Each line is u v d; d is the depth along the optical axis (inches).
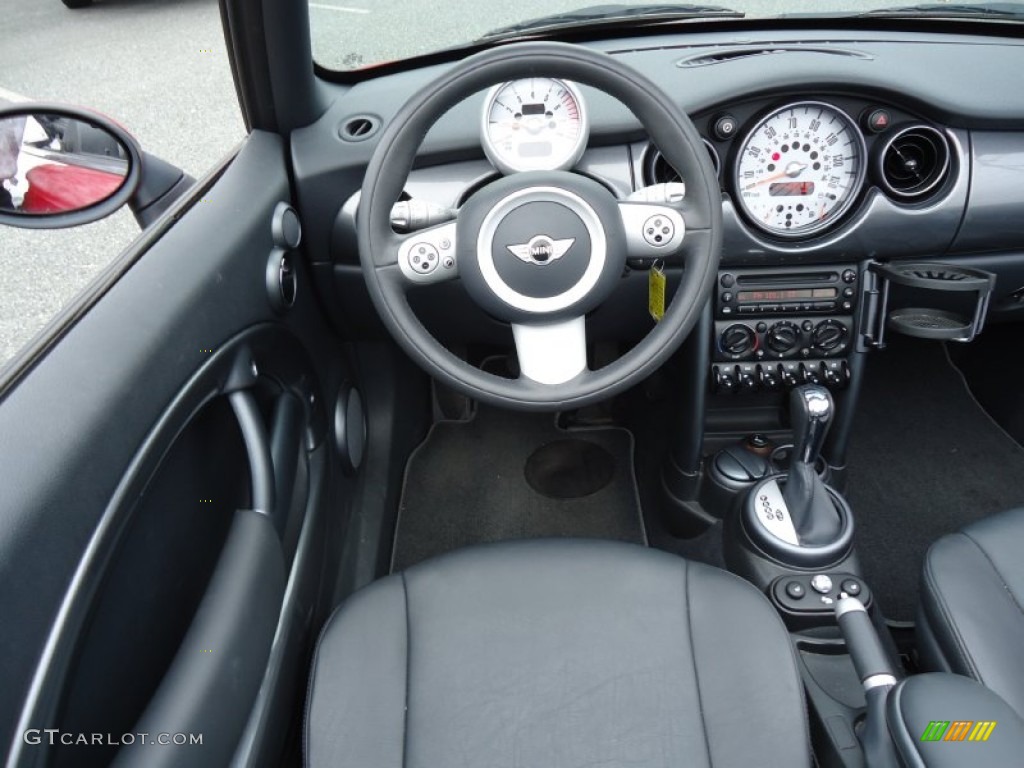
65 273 50.6
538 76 38.0
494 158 50.7
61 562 27.0
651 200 41.8
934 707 29.5
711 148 55.3
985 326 80.7
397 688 37.1
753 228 57.9
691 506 67.7
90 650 30.6
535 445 84.3
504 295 40.3
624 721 35.3
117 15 178.2
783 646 37.9
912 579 65.7
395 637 39.4
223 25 48.7
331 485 56.6
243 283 44.9
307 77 53.4
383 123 55.7
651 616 39.5
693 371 62.8
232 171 51.2
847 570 53.2
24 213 39.5
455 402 87.7
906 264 58.2
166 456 37.5
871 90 52.8
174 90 117.9
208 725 32.9
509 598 40.6
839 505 54.9
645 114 38.4
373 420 70.5
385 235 40.2
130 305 35.8
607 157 53.6
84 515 28.6
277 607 40.4
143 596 35.5
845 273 59.3
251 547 39.6
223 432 45.3
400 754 34.7
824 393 50.9
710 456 69.0
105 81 130.6
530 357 41.9
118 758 30.2
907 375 88.6
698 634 38.7
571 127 50.6
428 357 40.9
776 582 52.7
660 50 59.7
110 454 30.6
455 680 37.1
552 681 36.9
